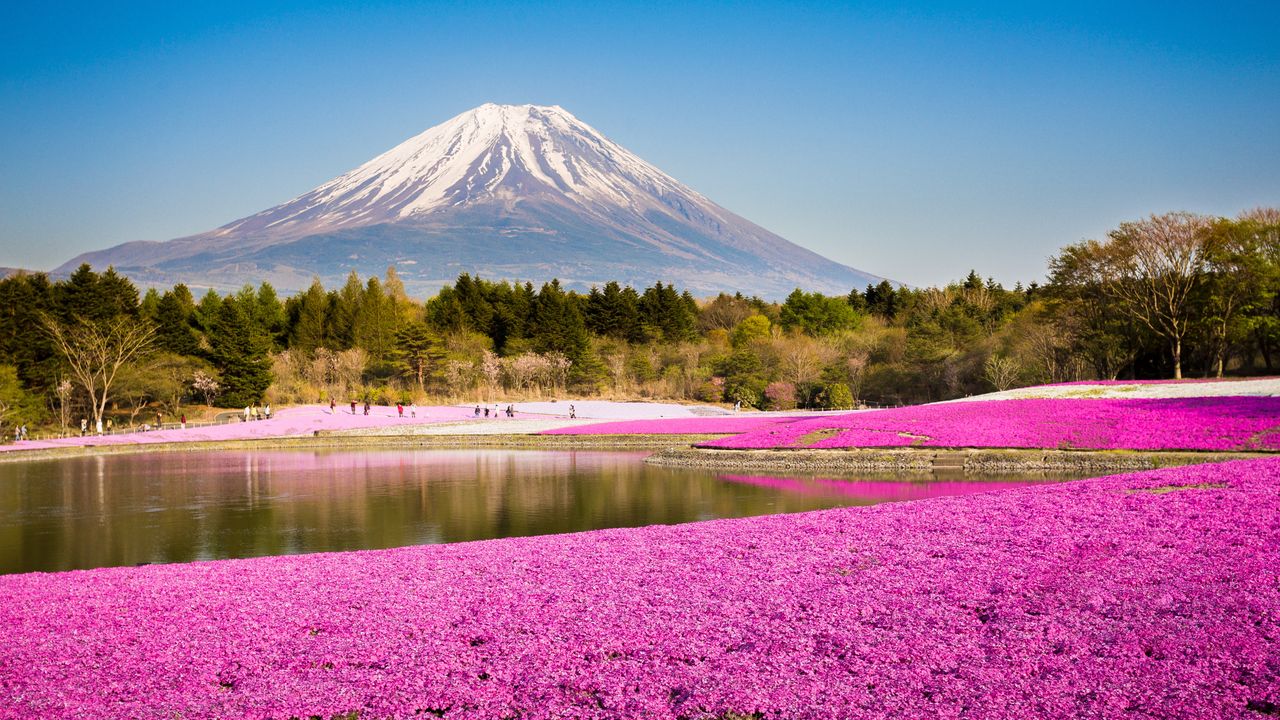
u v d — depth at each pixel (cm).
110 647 1234
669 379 10656
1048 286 7944
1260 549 1474
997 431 4144
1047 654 1080
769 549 1727
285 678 1120
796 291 13450
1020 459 3788
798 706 982
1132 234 7081
